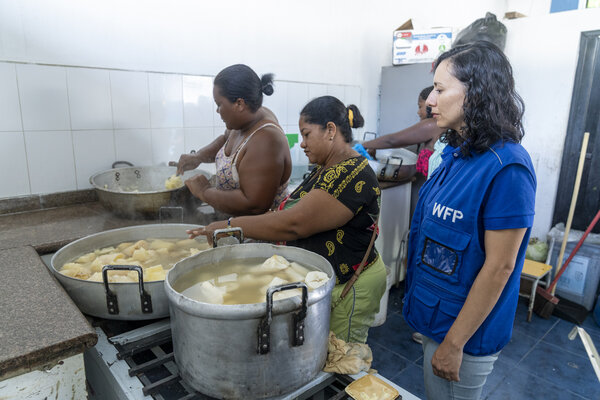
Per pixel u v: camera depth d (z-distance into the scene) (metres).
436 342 1.08
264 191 1.48
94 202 1.99
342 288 1.25
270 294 0.71
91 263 1.25
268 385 0.77
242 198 1.49
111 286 0.98
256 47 2.49
